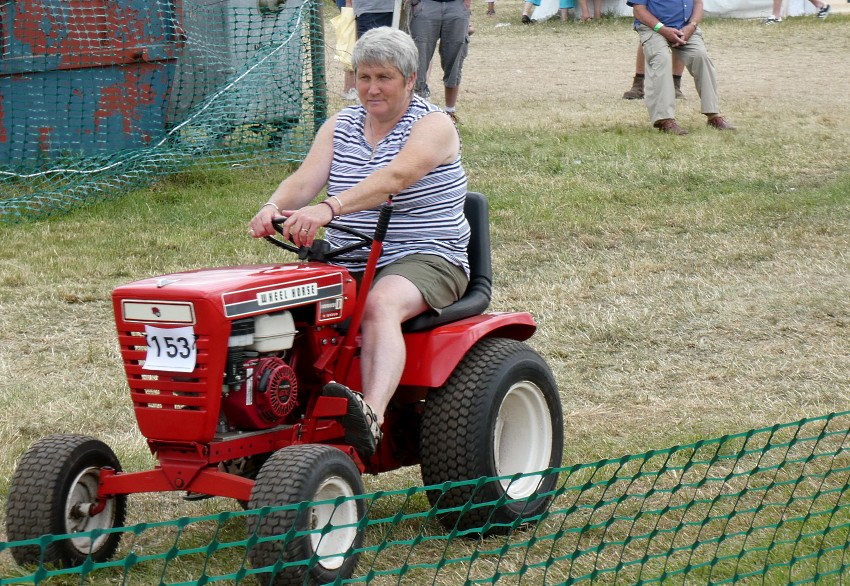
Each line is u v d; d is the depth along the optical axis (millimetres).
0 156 18672
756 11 46562
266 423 6543
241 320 6301
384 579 6648
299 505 5750
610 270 14938
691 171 20125
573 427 9664
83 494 6742
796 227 16797
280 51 21266
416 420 7805
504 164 21016
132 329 6367
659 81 23344
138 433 9539
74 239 16391
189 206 18344
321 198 18844
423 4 22203
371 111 7637
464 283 7777
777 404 10086
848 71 33688
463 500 7250
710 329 12445
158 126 20453
